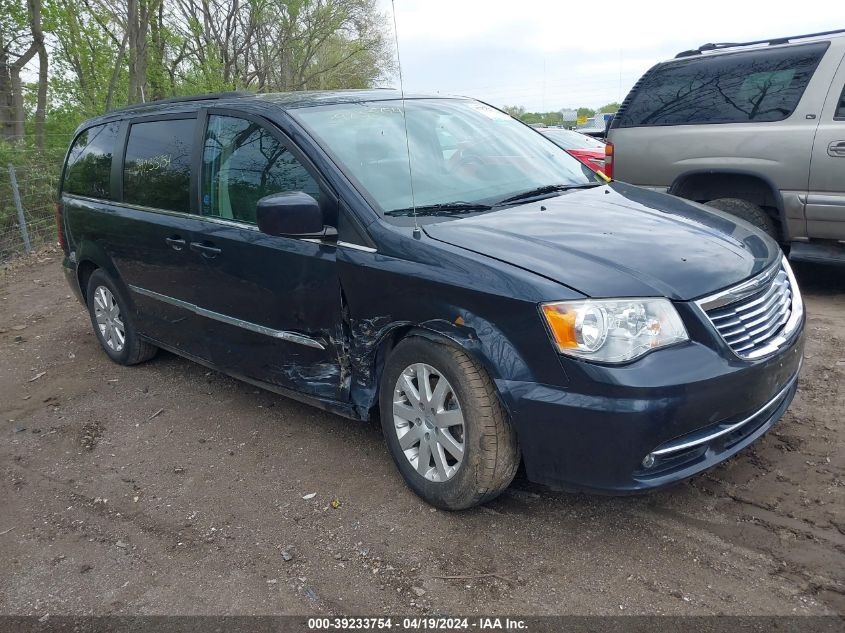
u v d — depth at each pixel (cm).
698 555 286
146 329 509
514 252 299
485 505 331
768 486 328
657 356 270
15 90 1408
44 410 491
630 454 269
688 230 331
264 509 344
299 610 274
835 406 399
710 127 636
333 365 363
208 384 509
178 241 437
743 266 306
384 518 327
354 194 344
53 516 356
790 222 600
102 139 539
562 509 323
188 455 406
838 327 521
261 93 442
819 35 605
